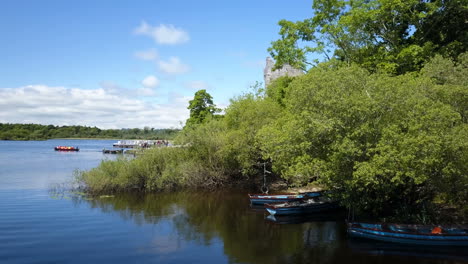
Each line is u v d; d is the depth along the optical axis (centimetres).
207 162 3931
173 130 4012
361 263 1582
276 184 3878
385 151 1545
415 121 1552
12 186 3681
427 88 1834
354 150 1589
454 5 3061
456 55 2984
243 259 1658
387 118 1672
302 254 1717
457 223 1956
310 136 1852
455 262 1570
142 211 2700
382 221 2156
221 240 1967
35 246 1811
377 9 3136
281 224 2334
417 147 1480
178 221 2409
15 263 1580
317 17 3478
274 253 1741
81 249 1778
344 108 1673
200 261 1633
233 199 3266
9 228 2134
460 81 1973
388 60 3070
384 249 1772
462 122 1784
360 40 3275
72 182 3684
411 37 3297
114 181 3406
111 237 1994
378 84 1711
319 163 1800
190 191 3644
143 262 1614
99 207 2788
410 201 2181
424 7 3222
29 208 2692
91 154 9188
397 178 1525
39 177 4384
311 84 1906
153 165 3697
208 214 2634
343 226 2258
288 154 2053
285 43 3647
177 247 1836
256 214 2648
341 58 3622
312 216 2561
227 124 4003
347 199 2016
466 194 1977
